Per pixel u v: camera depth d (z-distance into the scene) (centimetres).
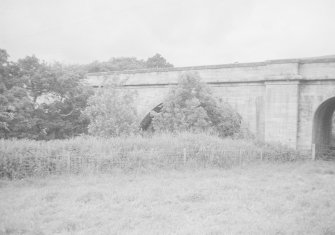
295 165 2156
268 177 1738
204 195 1284
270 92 2598
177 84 2919
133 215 1028
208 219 1004
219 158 2044
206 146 2052
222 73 2884
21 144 1677
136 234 866
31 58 2912
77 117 3053
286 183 1571
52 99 2973
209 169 1908
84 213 1041
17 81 2733
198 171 1841
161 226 940
